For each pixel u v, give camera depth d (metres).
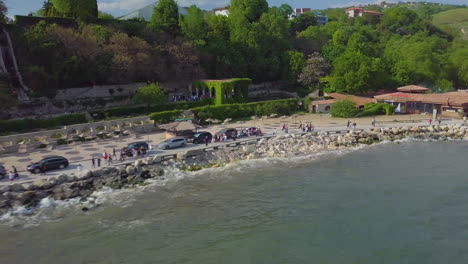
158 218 35.56
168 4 103.25
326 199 39.59
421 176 46.66
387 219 34.62
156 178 46.88
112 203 39.16
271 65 113.75
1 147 52.16
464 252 28.92
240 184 44.72
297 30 176.12
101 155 52.41
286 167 51.53
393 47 145.88
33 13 112.94
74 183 41.94
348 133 67.06
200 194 41.59
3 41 78.06
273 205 38.28
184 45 94.56
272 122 79.50
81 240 31.41
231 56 107.31
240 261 28.14
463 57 126.75
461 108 82.94
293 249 29.70
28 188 39.94
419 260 28.02
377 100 95.75
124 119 66.31
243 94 95.25
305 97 102.31
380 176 46.97
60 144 57.47
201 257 28.78
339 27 173.62
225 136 61.75
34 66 72.12
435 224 33.47
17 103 66.31
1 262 28.12
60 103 73.88
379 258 28.33
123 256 29.00
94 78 80.38
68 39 77.56
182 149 55.91
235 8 133.38
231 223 34.34
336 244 30.36
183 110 75.75
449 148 61.53
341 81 100.81
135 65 84.50
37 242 31.06
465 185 42.94
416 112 90.19
